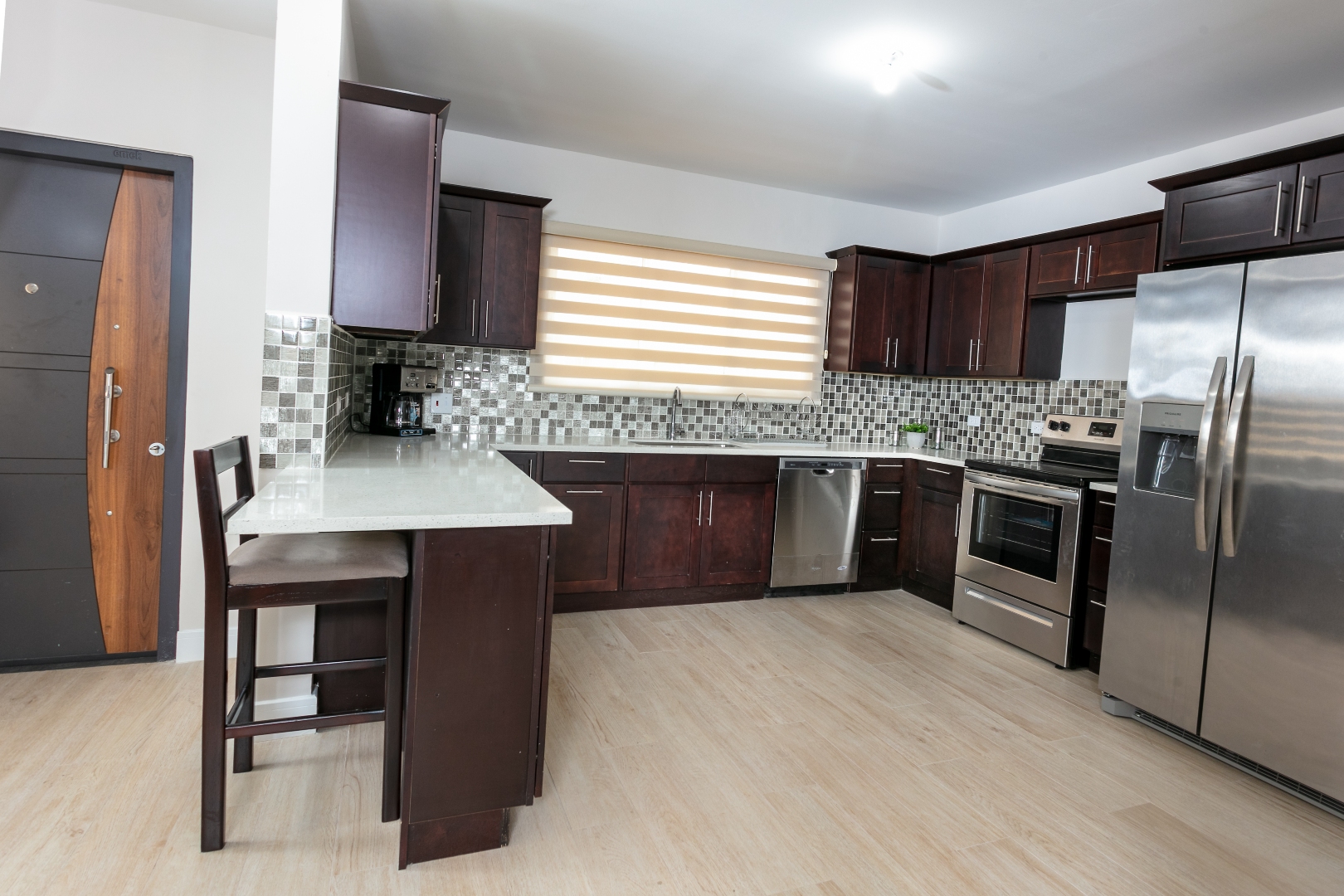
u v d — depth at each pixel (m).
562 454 3.54
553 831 1.87
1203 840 1.97
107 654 2.80
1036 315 3.88
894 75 2.78
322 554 1.75
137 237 2.72
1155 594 2.60
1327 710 2.10
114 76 2.58
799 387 4.50
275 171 2.21
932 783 2.20
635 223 4.12
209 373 2.79
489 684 1.75
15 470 2.65
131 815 1.83
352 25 2.61
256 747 2.21
